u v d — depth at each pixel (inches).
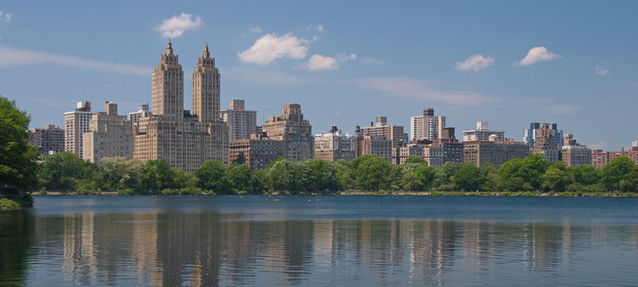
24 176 5378.9
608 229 3917.3
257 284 1920.5
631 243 3006.9
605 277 2070.6
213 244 2842.0
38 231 3361.2
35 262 2257.6
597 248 2802.7
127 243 2832.2
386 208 7667.3
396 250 2674.7
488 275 2091.5
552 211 6998.0
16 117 5369.1
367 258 2431.1
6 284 1887.3
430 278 2037.4
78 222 4106.8
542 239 3196.4
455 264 2303.2
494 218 5226.4
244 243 2898.6
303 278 2016.5
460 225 4220.0
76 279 1959.9
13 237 3048.7
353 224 4234.7
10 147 4958.2
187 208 7116.1
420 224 4296.3
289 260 2365.9
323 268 2196.1
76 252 2514.8
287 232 3508.9
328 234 3395.7
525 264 2315.5
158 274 2053.4
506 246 2856.8
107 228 3634.4
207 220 4586.6
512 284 1957.4
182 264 2247.8
